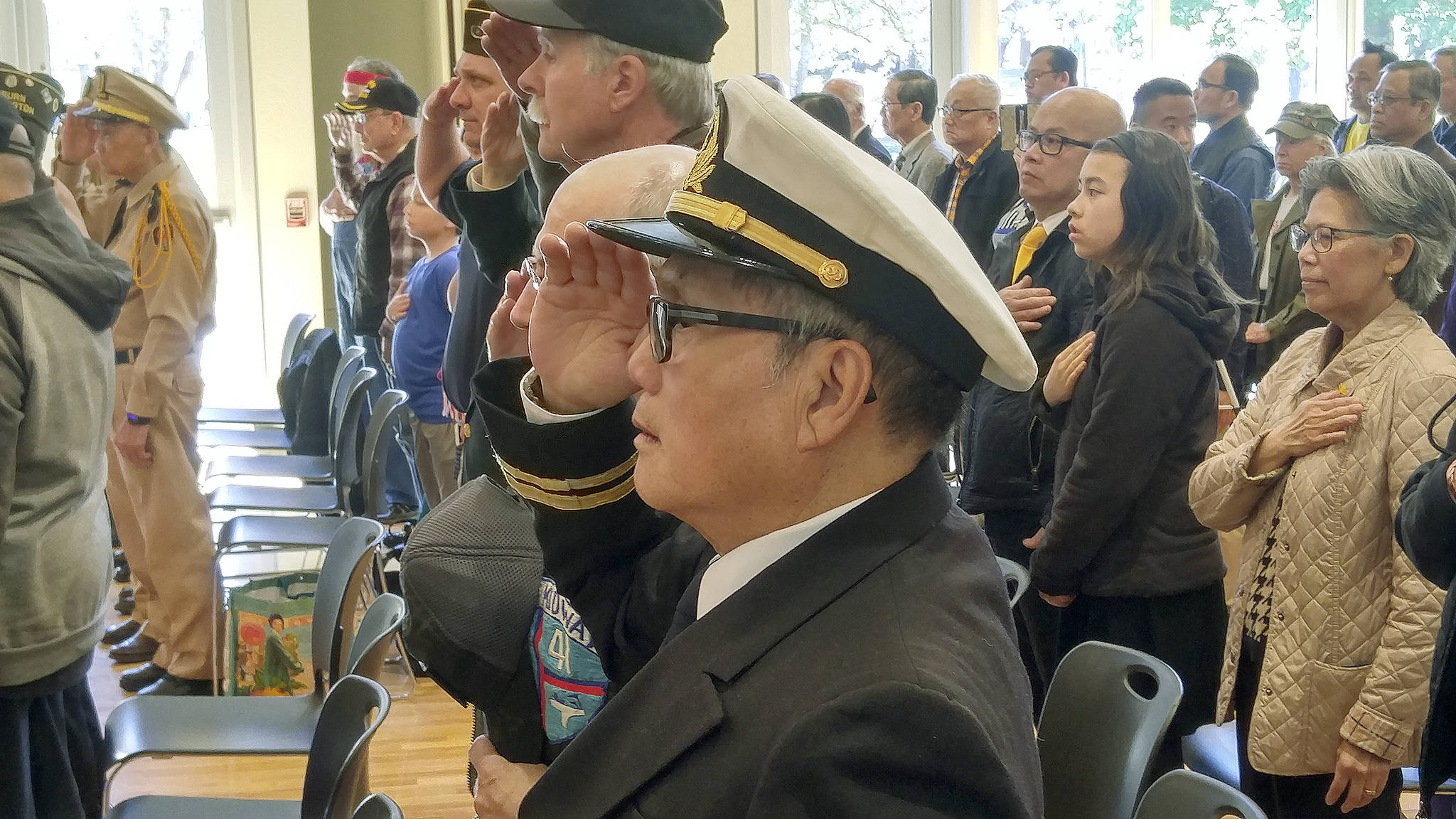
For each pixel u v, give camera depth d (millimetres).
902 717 778
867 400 893
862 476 916
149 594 4105
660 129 1618
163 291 3689
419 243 4617
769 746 829
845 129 3547
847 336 872
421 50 6277
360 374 4266
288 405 5176
